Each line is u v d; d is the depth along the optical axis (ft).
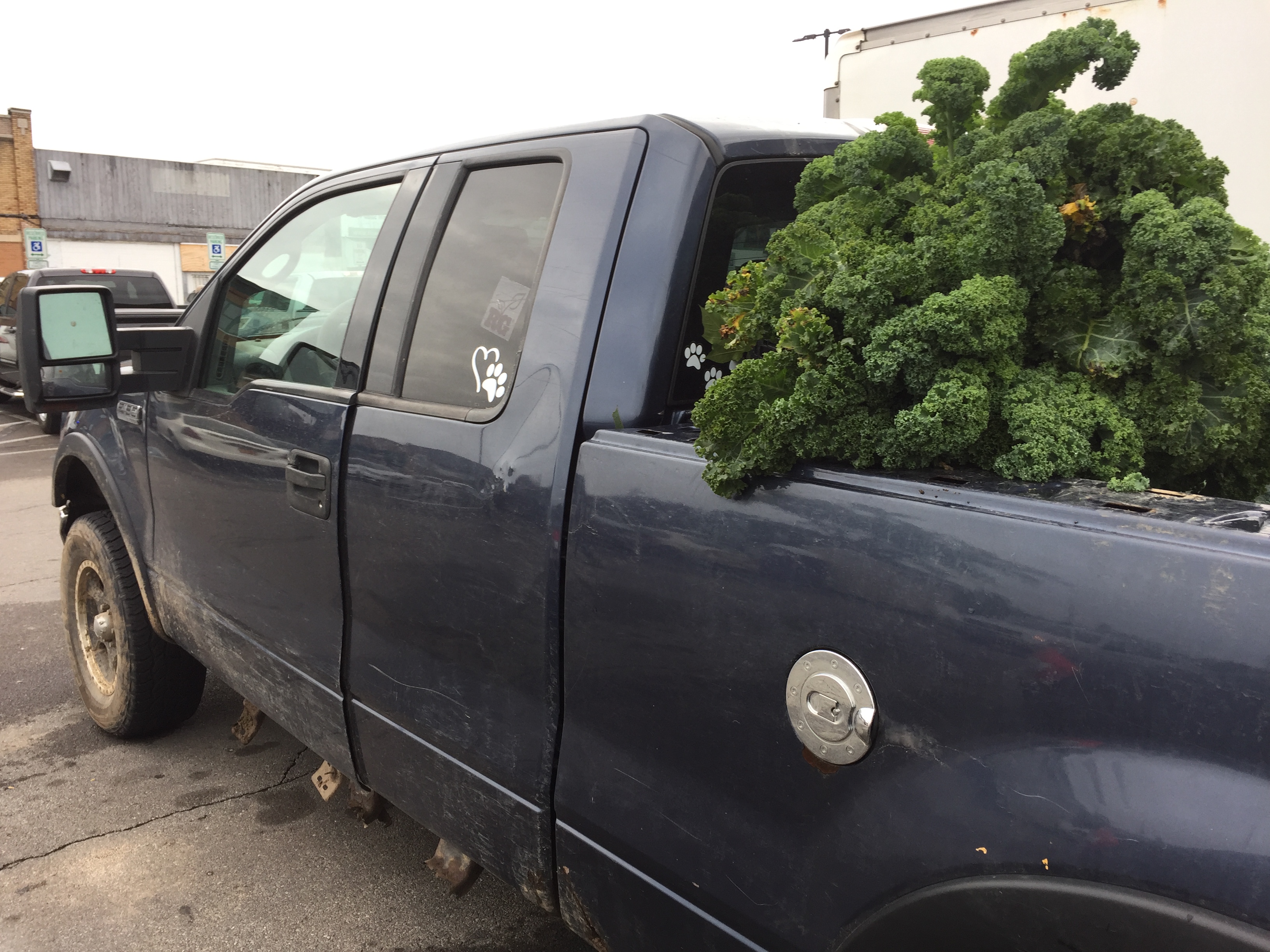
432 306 6.66
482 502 5.66
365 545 6.63
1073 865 3.22
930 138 5.62
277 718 8.23
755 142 6.28
